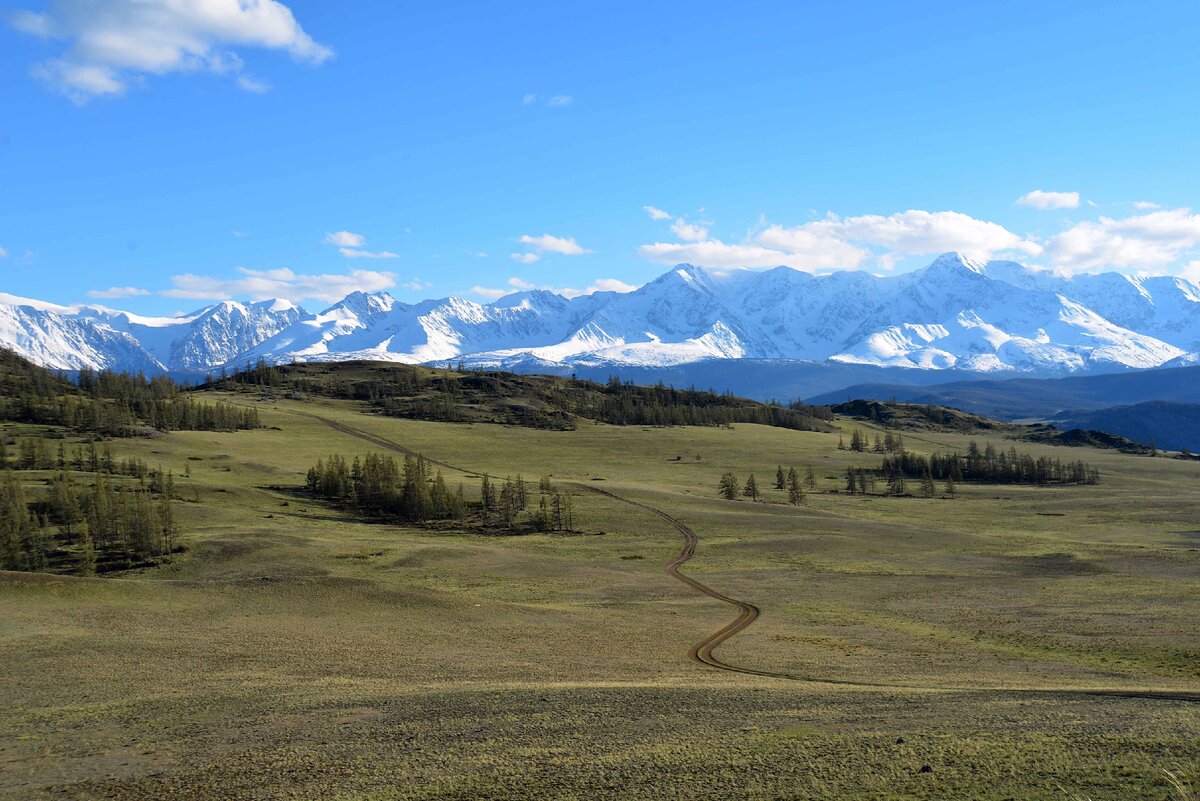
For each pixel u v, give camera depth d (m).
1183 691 49.81
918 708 43.75
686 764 35.22
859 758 35.31
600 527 161.88
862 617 86.19
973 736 37.75
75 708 45.75
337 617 75.50
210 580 85.12
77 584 77.00
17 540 126.62
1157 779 32.31
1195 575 105.19
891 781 32.94
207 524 146.25
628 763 35.53
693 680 55.38
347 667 58.19
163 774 35.88
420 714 43.78
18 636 62.41
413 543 139.62
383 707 45.25
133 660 57.69
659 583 110.06
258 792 33.72
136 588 78.75
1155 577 104.94
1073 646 68.81
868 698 46.94
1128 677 57.06
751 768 34.59
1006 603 91.75
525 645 68.94
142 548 125.88
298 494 189.75
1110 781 32.38
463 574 115.62
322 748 38.50
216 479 199.38
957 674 58.56
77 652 59.03
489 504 180.88
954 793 31.84
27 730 41.84
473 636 71.62
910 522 172.75
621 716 43.03
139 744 39.59
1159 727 38.59
